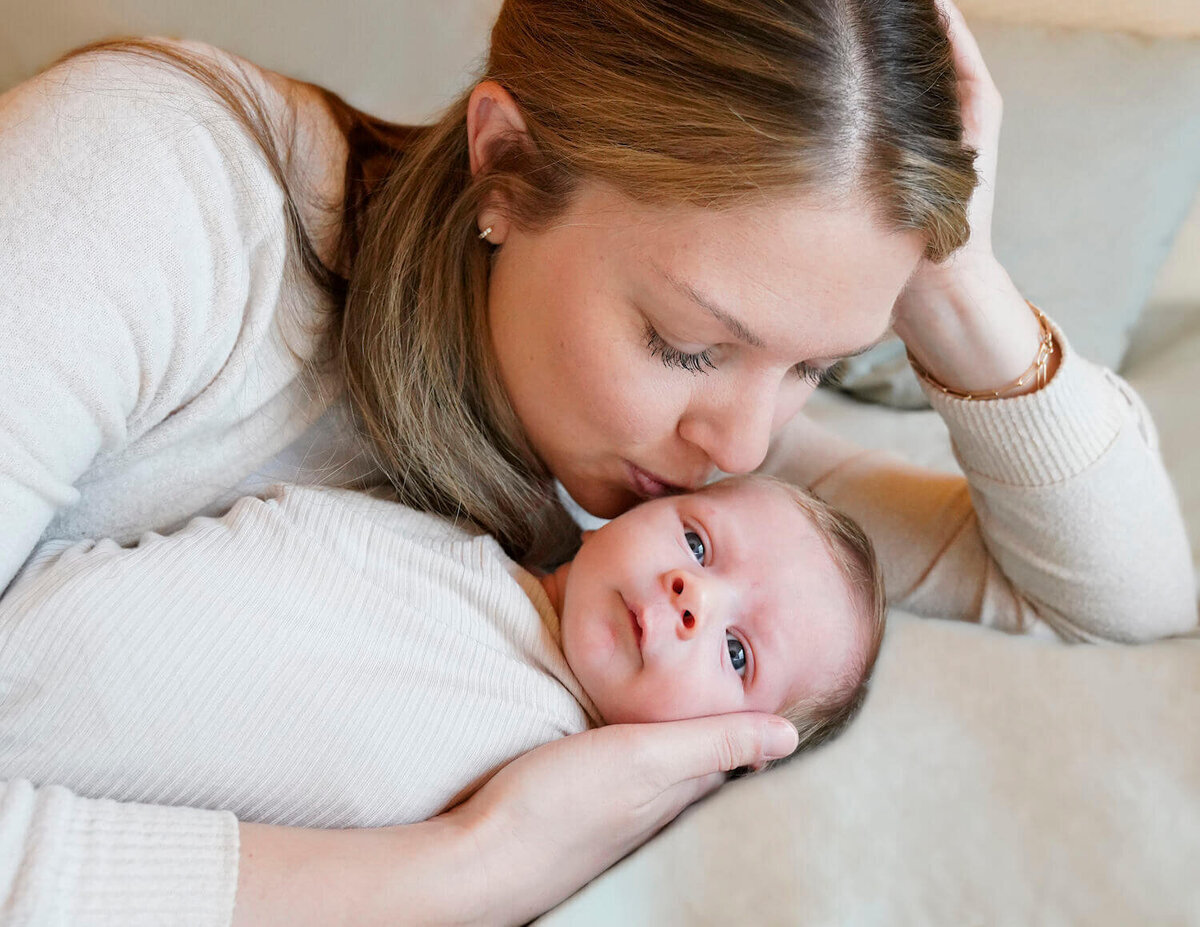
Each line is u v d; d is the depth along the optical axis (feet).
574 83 2.53
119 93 2.49
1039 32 5.19
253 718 2.47
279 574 2.63
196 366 2.61
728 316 2.35
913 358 3.45
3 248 2.23
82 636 2.36
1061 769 2.72
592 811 2.52
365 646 2.64
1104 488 3.28
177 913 2.03
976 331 3.20
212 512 2.98
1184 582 3.52
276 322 2.83
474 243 2.89
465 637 2.83
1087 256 5.12
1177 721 2.88
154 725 2.38
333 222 3.03
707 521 3.27
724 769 2.75
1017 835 2.56
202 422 2.73
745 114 2.27
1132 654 3.18
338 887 2.19
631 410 2.66
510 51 2.74
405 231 2.93
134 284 2.37
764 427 2.62
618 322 2.53
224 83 2.77
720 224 2.29
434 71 5.24
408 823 2.59
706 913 2.46
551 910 2.53
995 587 3.65
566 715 2.92
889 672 3.12
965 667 3.12
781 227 2.27
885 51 2.33
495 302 2.87
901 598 3.78
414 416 3.04
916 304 3.20
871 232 2.31
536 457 3.24
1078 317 5.18
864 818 2.62
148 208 2.40
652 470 2.93
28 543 2.39
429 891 2.27
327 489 3.03
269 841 2.22
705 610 2.97
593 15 2.54
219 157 2.60
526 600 3.06
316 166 3.01
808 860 2.52
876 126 2.28
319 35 5.23
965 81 3.09
